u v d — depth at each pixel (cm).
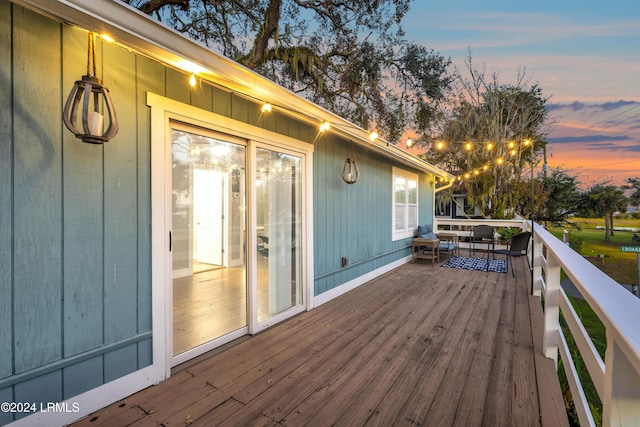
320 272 412
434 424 179
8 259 158
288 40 732
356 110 859
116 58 200
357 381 223
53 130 173
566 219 1432
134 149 211
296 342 290
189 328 271
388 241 630
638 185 1223
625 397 93
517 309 385
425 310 382
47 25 170
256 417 184
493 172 1184
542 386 216
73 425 176
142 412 189
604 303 104
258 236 316
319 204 412
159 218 225
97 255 192
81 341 185
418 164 666
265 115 322
